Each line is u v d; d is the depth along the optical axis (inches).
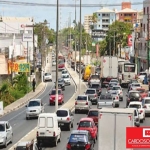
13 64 5885.8
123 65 6245.1
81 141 2108.8
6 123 2573.8
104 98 3814.0
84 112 3951.8
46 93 5762.8
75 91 5821.9
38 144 2335.1
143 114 3390.7
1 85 5177.2
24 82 5718.5
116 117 1899.6
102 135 1907.0
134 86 5231.3
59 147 2476.6
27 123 3432.6
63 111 3095.5
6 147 2472.9
